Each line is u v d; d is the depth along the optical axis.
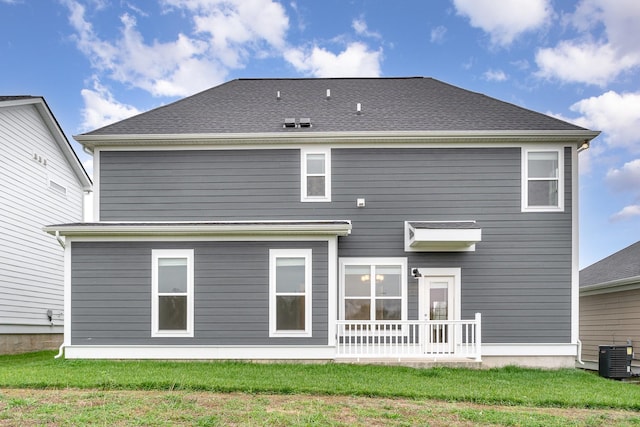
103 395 7.18
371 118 12.76
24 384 7.78
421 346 11.21
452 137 11.79
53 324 16.48
